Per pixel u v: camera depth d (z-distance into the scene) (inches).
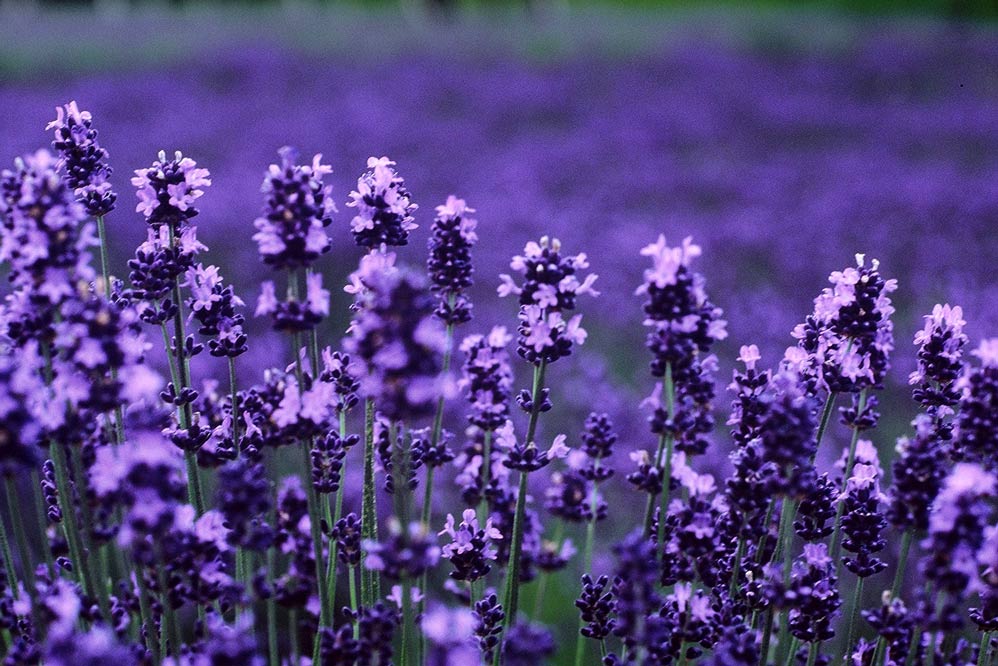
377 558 99.9
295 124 866.8
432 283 129.3
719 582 131.3
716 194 693.9
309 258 106.1
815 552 121.6
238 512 95.7
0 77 1087.6
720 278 473.7
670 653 124.6
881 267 501.7
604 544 243.6
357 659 111.6
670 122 989.2
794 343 385.4
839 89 1221.7
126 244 433.7
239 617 119.4
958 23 1831.9
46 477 133.6
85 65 1197.1
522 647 85.5
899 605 113.7
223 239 455.5
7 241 95.8
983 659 115.1
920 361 132.3
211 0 2359.7
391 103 1037.8
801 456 109.6
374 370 100.4
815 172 782.5
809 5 2084.2
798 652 134.6
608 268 483.8
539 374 128.3
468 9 2172.7
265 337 327.9
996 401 113.5
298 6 2290.8
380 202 124.2
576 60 1366.9
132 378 97.6
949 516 96.6
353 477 227.6
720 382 323.9
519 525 127.3
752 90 1194.0
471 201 619.2
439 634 89.3
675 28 1712.6
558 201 650.8
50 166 126.6
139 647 104.0
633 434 296.2
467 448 142.5
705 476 132.0
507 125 960.9
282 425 111.0
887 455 275.7
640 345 392.5
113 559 169.3
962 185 708.0
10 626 118.0
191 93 1055.6
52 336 102.0
